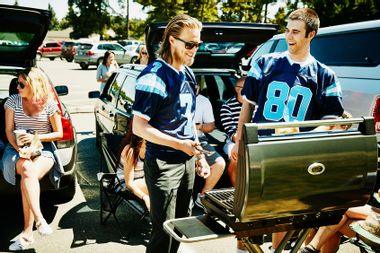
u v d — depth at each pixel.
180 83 2.21
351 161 1.70
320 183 1.66
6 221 3.56
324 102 2.29
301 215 1.81
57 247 3.15
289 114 2.28
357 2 19.53
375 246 2.04
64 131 3.58
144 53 5.94
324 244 2.70
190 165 2.32
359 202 1.80
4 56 4.46
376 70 4.34
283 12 26.69
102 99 5.53
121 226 3.54
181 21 2.12
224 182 3.94
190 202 2.45
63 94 4.88
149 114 2.13
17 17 3.95
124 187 3.31
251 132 1.53
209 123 4.18
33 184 3.07
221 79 4.95
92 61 22.42
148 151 2.26
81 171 5.09
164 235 2.24
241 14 26.78
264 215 1.62
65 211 3.82
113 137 4.32
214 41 4.12
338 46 5.14
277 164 1.55
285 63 2.28
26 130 3.36
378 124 4.11
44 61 30.30
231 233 1.73
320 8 20.42
